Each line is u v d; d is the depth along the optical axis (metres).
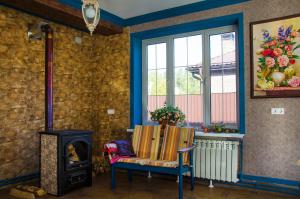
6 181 3.68
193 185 3.62
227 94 4.08
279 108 3.47
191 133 3.68
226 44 4.12
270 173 3.52
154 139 3.93
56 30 4.40
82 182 3.70
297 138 3.35
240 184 3.67
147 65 4.88
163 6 4.21
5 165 3.69
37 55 4.14
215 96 4.18
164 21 4.44
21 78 3.90
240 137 3.60
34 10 3.76
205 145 3.80
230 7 3.85
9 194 3.41
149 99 4.84
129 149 3.94
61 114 4.48
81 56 4.88
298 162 2.91
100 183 3.96
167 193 3.49
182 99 4.49
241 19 3.76
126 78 4.78
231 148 3.62
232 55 4.06
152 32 4.55
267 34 3.56
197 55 4.37
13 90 3.80
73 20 4.23
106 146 3.74
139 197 3.34
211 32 4.23
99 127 5.04
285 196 3.31
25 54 3.96
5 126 3.70
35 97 4.10
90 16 2.71
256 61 3.63
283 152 3.44
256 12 3.66
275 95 3.49
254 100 3.65
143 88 4.88
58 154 3.36
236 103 3.99
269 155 3.53
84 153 3.80
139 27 4.69
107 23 4.44
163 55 4.71
